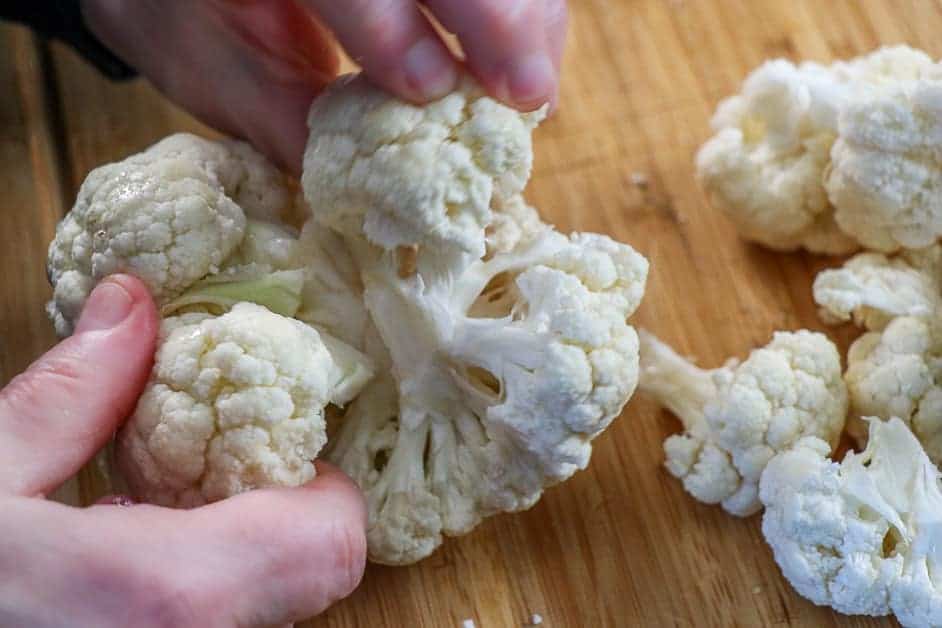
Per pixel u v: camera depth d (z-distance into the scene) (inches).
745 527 19.8
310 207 19.1
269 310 18.4
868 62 20.8
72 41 21.0
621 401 18.3
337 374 18.6
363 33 16.9
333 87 18.1
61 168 21.3
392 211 17.5
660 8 22.3
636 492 20.0
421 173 17.2
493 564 19.7
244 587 16.8
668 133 21.6
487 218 17.7
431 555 19.7
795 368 19.6
